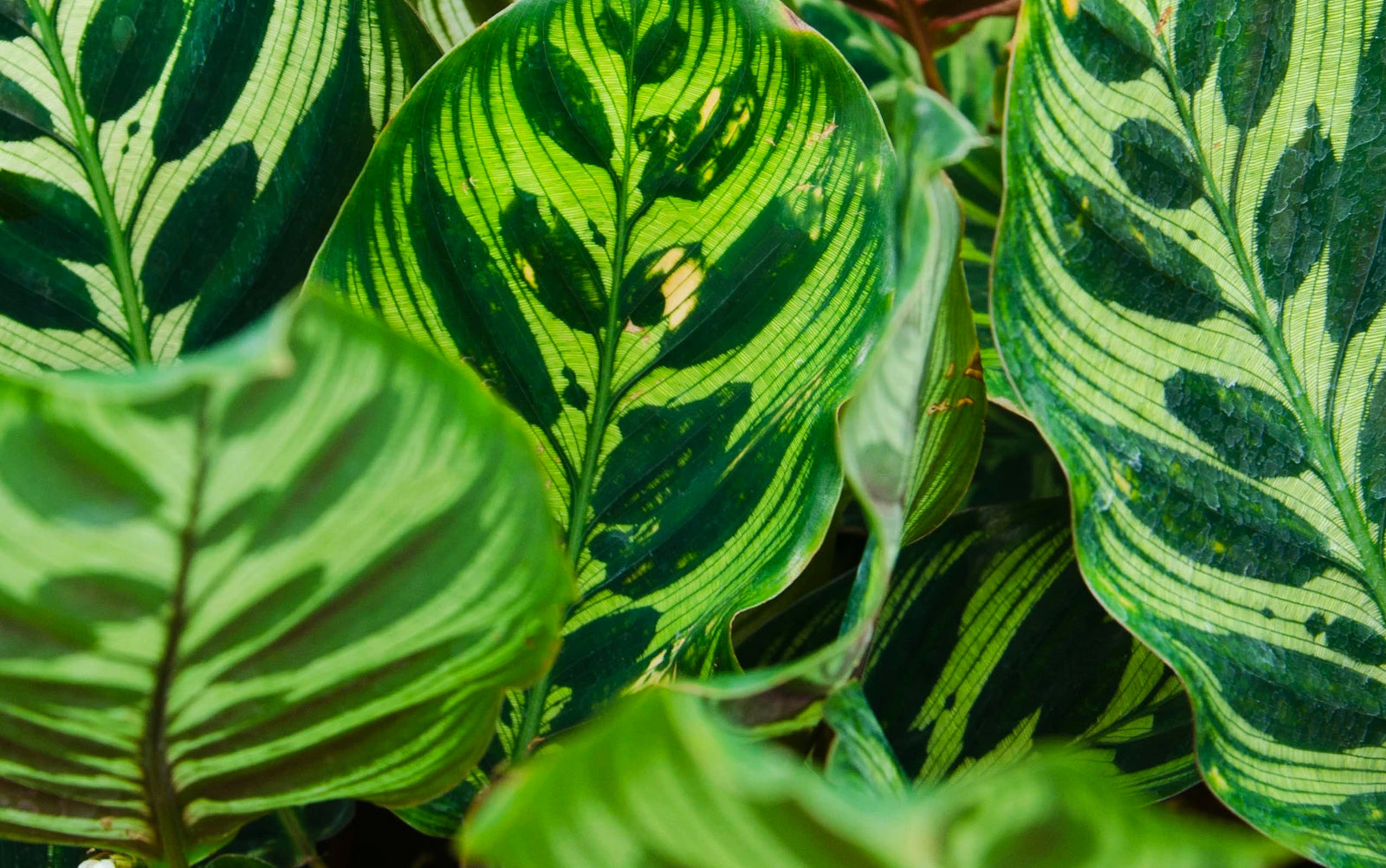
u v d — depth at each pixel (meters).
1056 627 0.74
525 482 0.59
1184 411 0.68
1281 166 0.69
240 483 0.58
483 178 0.67
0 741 0.62
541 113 0.67
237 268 0.70
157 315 0.70
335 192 0.71
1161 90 0.68
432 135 0.67
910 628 0.74
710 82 0.67
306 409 0.58
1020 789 0.47
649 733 0.48
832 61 0.66
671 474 0.69
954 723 0.73
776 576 0.66
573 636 0.69
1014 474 0.89
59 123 0.69
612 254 0.68
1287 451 0.69
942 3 0.90
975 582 0.74
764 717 0.62
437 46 0.71
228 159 0.70
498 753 0.69
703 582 0.68
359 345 0.58
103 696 0.61
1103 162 0.68
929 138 0.62
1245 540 0.68
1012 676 0.73
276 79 0.70
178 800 0.64
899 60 0.99
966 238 0.87
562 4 0.66
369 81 0.71
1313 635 0.68
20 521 0.58
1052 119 0.68
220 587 0.59
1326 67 0.68
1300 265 0.69
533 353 0.68
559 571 0.61
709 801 0.50
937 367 0.65
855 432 0.60
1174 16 0.68
